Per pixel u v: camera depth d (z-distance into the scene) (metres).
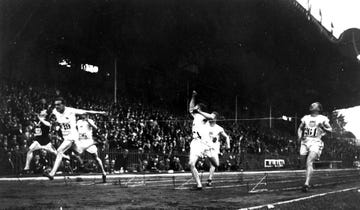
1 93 19.61
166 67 37.88
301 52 46.59
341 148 53.03
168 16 31.80
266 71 47.69
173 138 27.91
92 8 27.02
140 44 33.16
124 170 20.95
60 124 10.75
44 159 16.77
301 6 39.25
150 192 8.61
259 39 40.84
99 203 6.52
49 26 26.02
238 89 47.94
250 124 48.88
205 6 32.62
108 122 23.44
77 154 11.66
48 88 25.45
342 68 52.66
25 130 17.50
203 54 40.16
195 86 42.78
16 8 23.62
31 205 6.02
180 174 19.50
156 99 37.00
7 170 15.36
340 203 7.79
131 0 27.89
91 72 30.86
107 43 30.78
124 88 33.66
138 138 24.06
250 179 16.05
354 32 46.53
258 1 34.59
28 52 25.86
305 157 10.80
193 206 6.50
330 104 65.06
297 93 56.09
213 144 10.60
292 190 10.63
